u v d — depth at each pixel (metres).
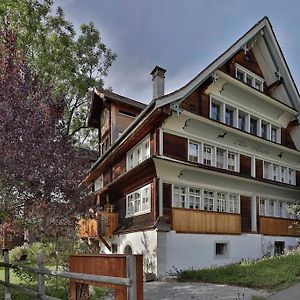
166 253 14.63
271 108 21.75
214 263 16.20
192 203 16.42
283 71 21.88
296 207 20.02
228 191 18.09
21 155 7.77
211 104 18.31
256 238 18.77
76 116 27.62
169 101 15.23
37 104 8.98
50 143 8.61
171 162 15.09
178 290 11.01
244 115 20.38
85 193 9.83
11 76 8.82
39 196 8.54
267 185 20.06
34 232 9.46
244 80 20.77
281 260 14.18
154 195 15.32
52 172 8.51
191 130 17.11
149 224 15.60
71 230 9.95
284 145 22.36
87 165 10.36
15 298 7.95
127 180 18.70
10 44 10.04
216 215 16.95
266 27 20.88
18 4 20.28
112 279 3.94
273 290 9.80
